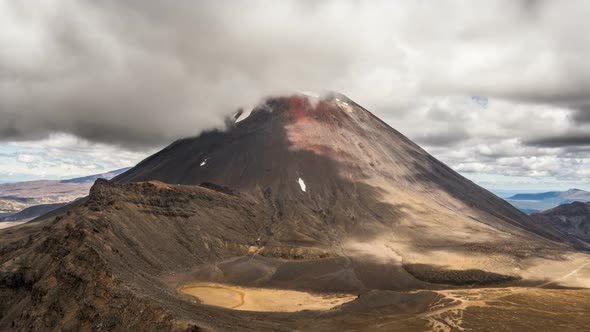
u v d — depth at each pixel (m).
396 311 118.50
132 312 83.25
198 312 94.44
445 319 111.50
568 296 140.25
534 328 105.19
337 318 110.69
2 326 105.25
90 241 136.12
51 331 89.81
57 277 104.62
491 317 113.88
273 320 104.69
